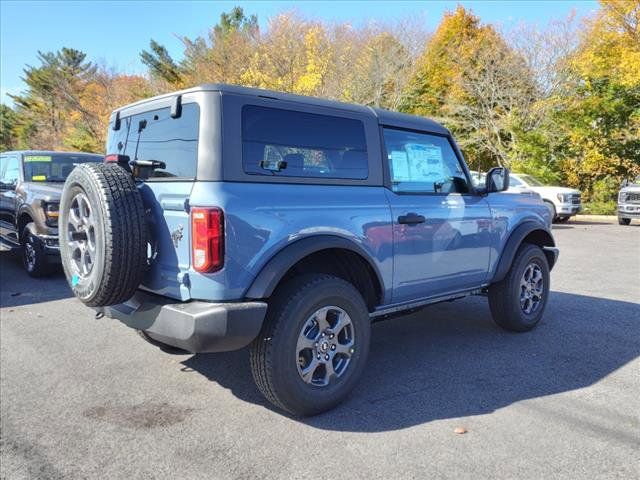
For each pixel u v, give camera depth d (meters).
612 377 4.11
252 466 2.89
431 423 3.36
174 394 3.85
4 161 9.21
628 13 19.00
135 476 2.81
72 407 3.65
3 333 5.30
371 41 23.95
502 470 2.82
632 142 21.39
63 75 37.50
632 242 12.62
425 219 4.14
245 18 38.03
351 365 3.59
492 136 23.77
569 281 7.92
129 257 3.11
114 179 3.18
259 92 3.36
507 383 4.00
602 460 2.91
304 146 3.50
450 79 23.84
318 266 3.85
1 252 10.48
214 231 3.00
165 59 34.03
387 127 4.08
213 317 2.98
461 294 4.69
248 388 3.95
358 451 3.03
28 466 2.92
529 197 5.47
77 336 5.21
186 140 3.26
